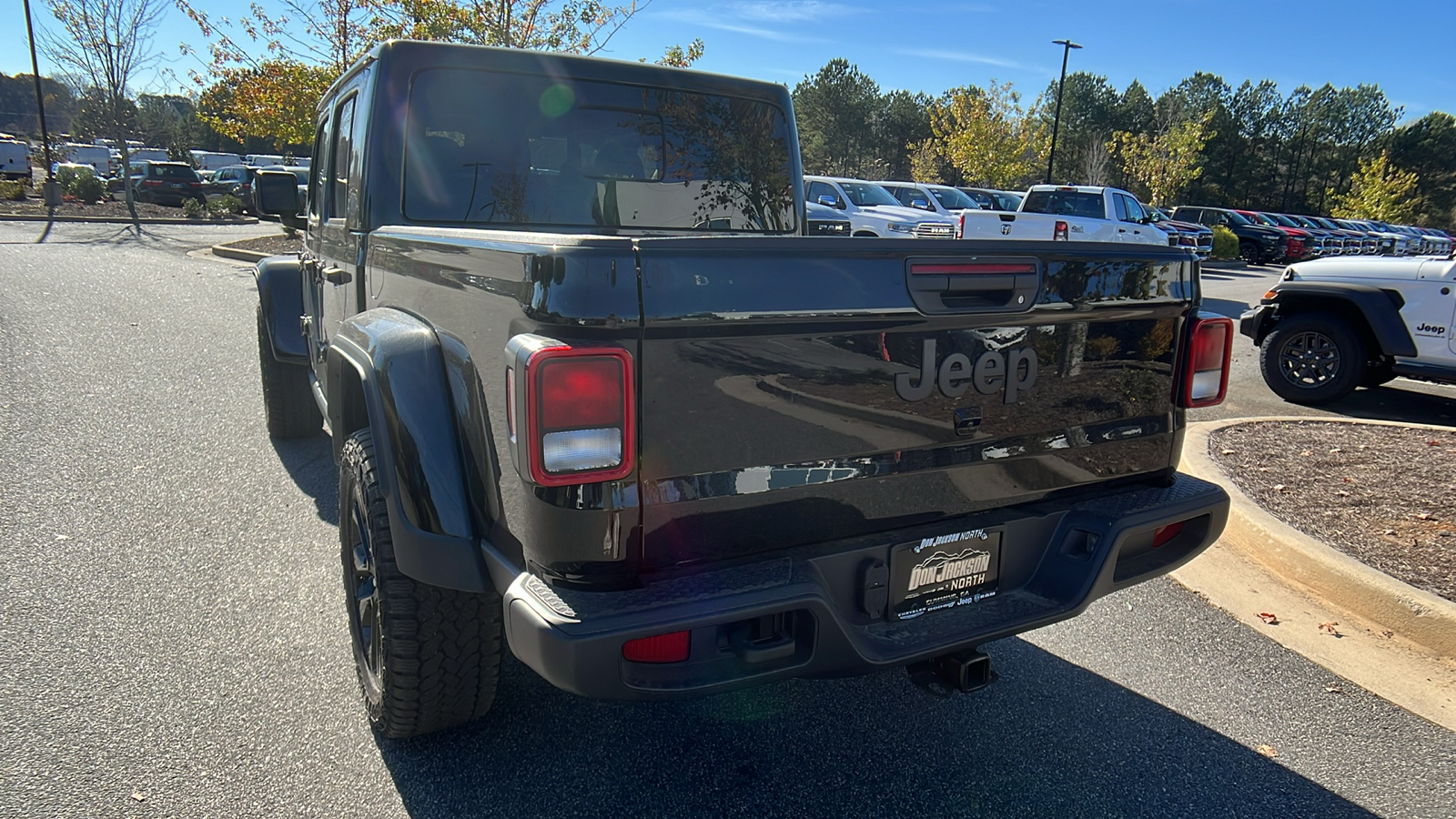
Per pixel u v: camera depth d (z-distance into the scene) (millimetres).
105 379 7074
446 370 2391
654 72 3699
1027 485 2551
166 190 29203
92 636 3301
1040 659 3418
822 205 18641
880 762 2762
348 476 2789
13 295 10867
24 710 2828
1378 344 7660
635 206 3744
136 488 4824
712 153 3918
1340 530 4406
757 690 3154
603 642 1832
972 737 2906
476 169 3393
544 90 3473
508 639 2008
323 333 4168
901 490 2303
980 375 2355
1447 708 3137
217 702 2928
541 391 1777
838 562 2223
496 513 2156
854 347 2133
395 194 3254
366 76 3355
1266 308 8242
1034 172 53219
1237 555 4391
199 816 2396
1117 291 2553
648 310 1840
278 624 3438
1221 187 77375
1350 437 6191
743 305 1944
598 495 1886
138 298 11203
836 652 2104
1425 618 3539
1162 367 2762
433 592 2486
